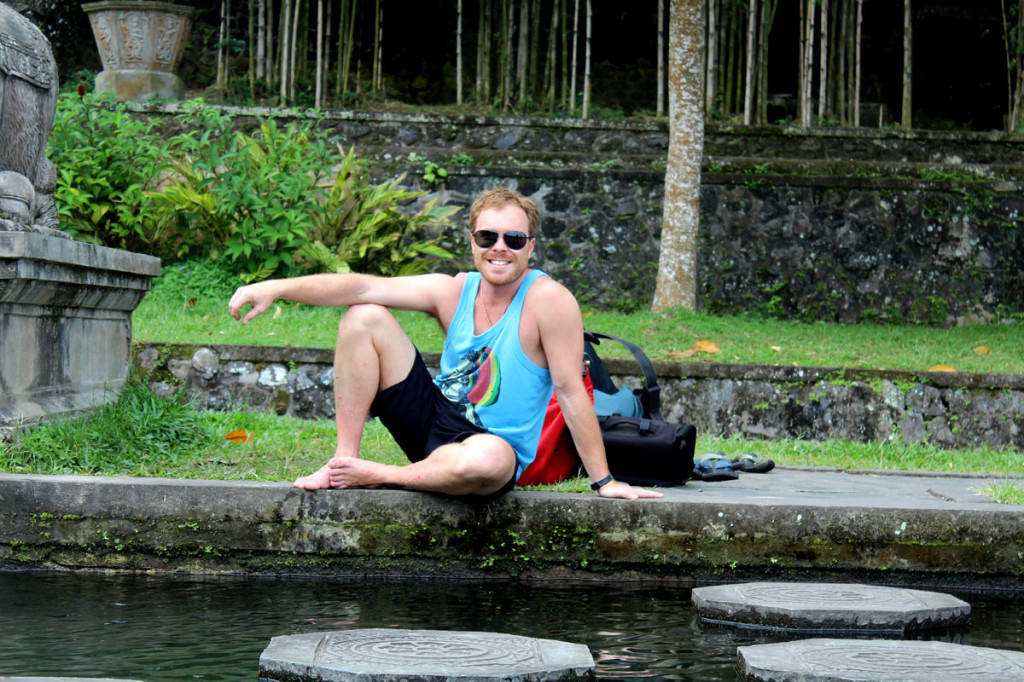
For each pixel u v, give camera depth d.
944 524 3.12
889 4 13.18
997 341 7.66
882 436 5.94
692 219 8.02
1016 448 5.91
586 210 9.10
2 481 3.15
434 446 3.13
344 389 3.14
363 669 2.07
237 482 3.19
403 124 9.41
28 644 2.33
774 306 9.00
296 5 10.48
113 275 4.32
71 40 11.48
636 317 7.58
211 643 2.37
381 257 8.47
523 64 10.94
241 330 6.64
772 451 5.23
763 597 2.75
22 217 3.93
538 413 3.18
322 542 3.14
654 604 2.87
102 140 8.02
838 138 9.50
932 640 2.55
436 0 12.62
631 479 3.57
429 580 3.13
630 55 13.09
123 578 3.07
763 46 10.23
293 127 9.31
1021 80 10.75
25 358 3.79
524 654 2.22
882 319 9.05
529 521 3.14
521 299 3.11
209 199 7.82
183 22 9.78
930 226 9.12
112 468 3.63
